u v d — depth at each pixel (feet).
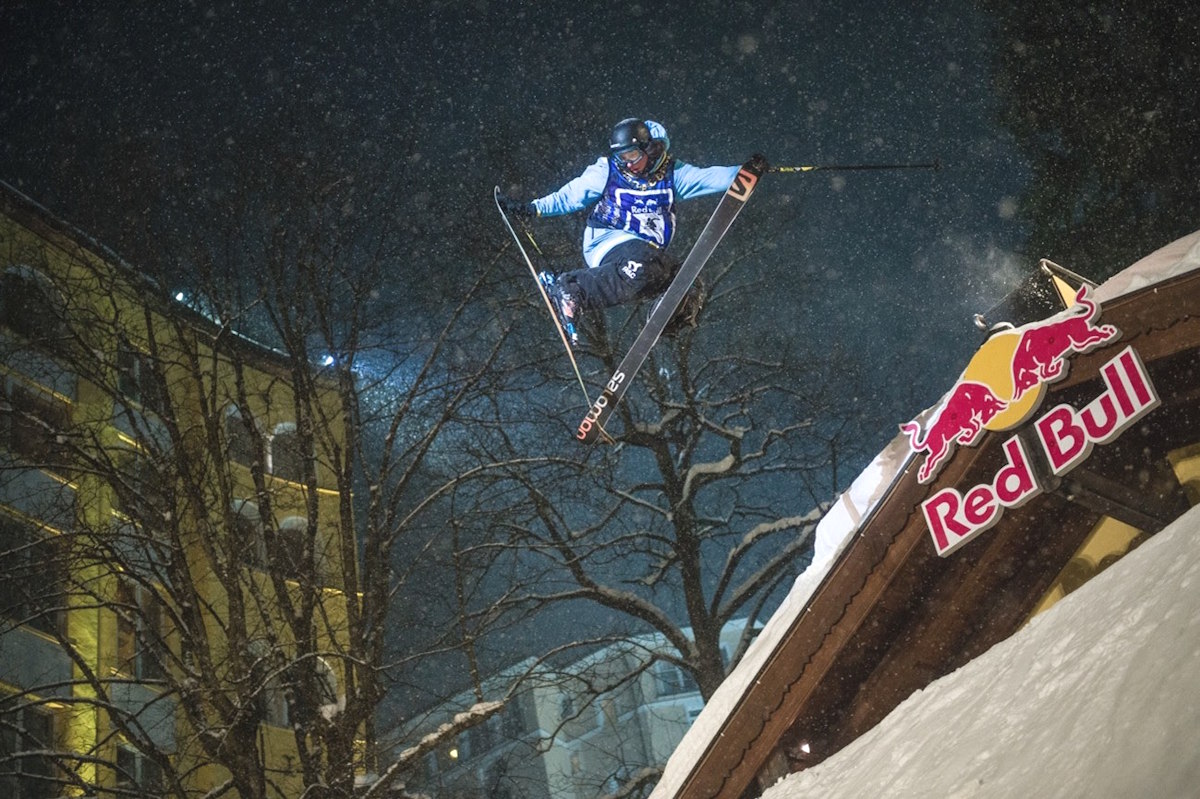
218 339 64.13
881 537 25.14
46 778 52.19
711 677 68.54
